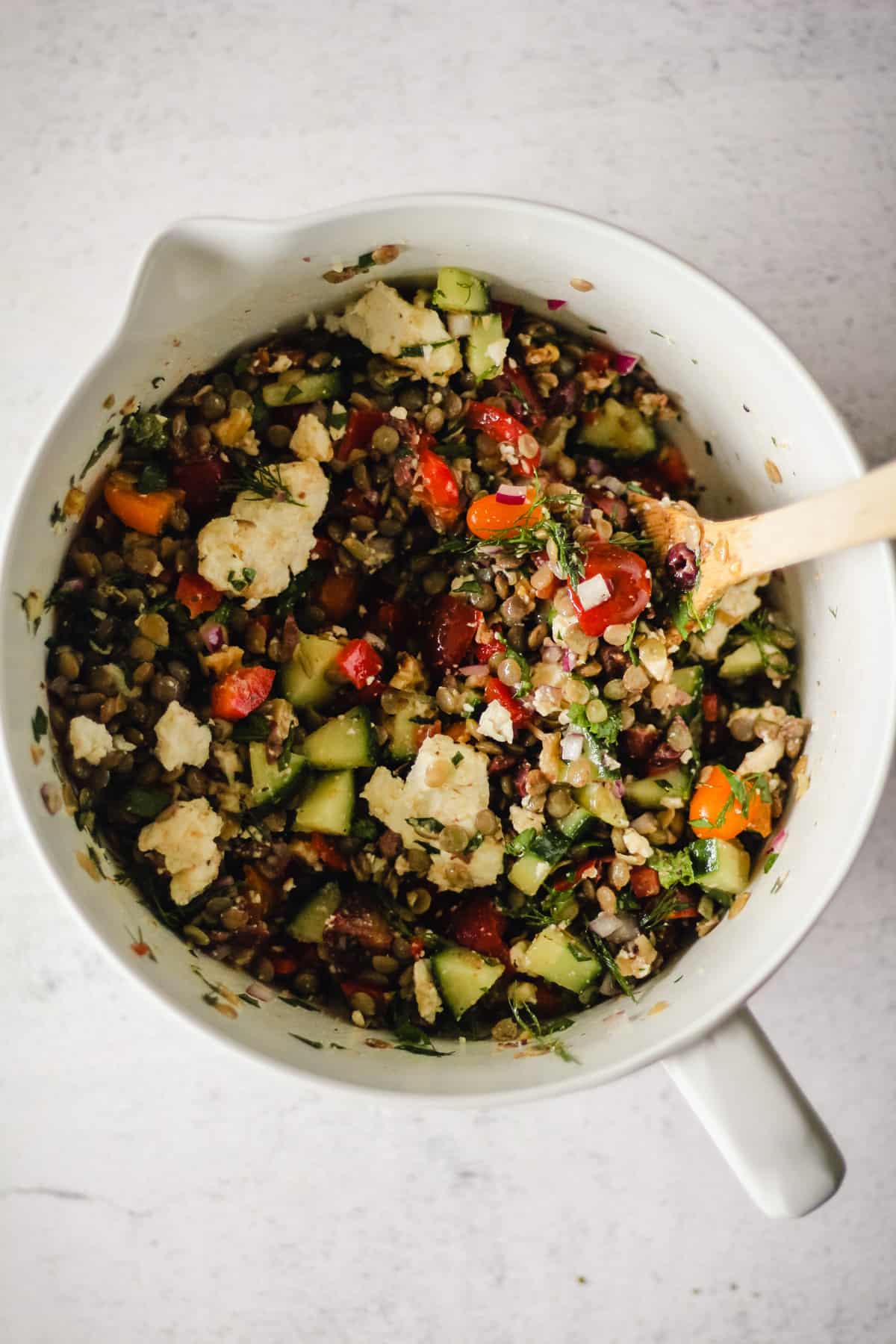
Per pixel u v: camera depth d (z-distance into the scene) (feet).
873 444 1.82
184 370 1.56
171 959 1.51
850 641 1.55
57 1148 1.83
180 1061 1.83
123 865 1.57
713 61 1.85
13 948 1.82
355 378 1.64
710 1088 1.42
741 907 1.61
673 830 1.66
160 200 1.83
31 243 1.82
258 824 1.62
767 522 1.54
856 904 1.86
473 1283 1.84
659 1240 1.84
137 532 1.58
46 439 1.41
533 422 1.68
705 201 1.84
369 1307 1.83
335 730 1.64
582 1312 1.83
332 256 1.49
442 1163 1.84
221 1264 1.83
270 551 1.60
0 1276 1.83
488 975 1.61
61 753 1.51
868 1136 1.84
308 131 1.83
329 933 1.62
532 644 1.65
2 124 1.84
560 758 1.65
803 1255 1.84
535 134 1.84
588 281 1.54
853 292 1.83
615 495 1.68
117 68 1.84
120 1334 1.82
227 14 1.85
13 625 1.43
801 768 1.62
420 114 1.84
